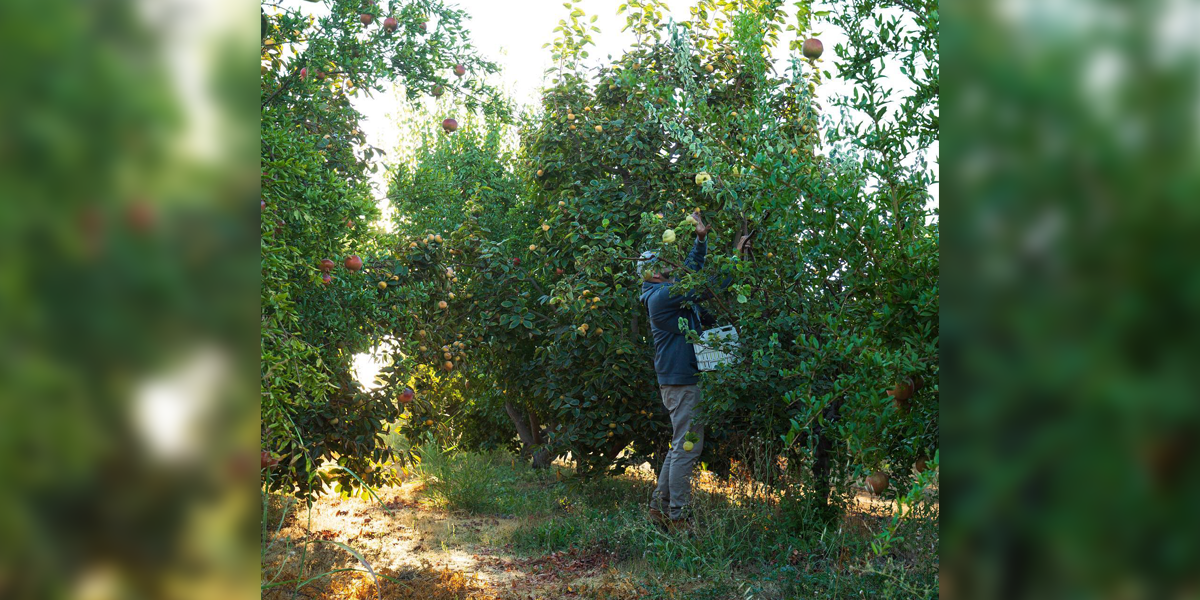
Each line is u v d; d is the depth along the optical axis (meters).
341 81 4.23
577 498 5.74
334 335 4.07
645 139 5.38
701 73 5.09
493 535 4.91
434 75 4.51
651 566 3.80
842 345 2.17
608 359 5.32
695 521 3.96
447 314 5.88
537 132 6.20
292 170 3.07
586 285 5.11
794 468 4.08
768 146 3.03
